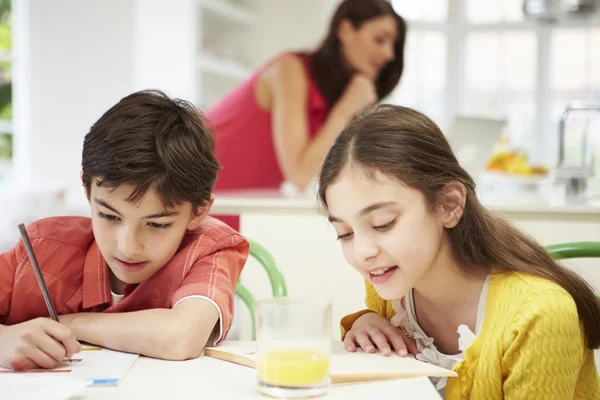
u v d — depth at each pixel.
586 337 1.11
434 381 1.09
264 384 0.79
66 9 4.35
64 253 1.21
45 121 4.37
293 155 3.91
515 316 0.98
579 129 5.59
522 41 5.68
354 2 3.86
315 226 2.38
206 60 4.36
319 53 3.92
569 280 1.09
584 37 5.59
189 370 0.91
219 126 4.04
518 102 5.72
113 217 1.07
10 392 0.76
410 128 1.00
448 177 1.02
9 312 1.21
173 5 4.28
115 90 4.36
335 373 0.85
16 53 4.34
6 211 2.87
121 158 1.03
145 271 1.11
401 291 1.00
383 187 0.96
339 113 3.91
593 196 2.99
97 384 0.83
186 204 1.10
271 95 3.99
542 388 0.96
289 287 2.39
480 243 1.07
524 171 3.78
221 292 1.11
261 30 5.04
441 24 5.73
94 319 1.06
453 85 5.76
